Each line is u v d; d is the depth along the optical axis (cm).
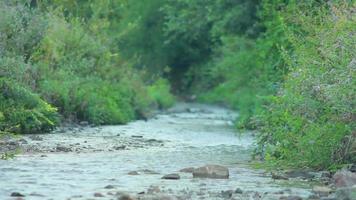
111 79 8481
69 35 7669
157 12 15875
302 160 3688
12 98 5616
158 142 5362
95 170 3506
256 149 4144
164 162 3978
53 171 3409
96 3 8462
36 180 3097
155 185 3056
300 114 3738
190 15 9288
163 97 12888
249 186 3125
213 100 14950
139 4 15712
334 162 3572
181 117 9888
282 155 3812
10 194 2738
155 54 16100
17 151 4150
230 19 7450
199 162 4019
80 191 2839
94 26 8281
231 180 3303
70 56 7606
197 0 8694
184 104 14725
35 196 2703
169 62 16600
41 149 4438
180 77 17050
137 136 5872
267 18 6750
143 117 9050
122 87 8612
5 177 3159
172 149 4819
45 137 5338
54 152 4328
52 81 6706
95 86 7575
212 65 13400
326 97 3575
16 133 5488
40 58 6700
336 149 3572
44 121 5806
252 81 7450
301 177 3425
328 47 3694
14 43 6262
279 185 3167
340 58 3631
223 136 6150
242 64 7875
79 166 3647
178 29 9806
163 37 15938
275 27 6519
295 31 5362
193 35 9650
